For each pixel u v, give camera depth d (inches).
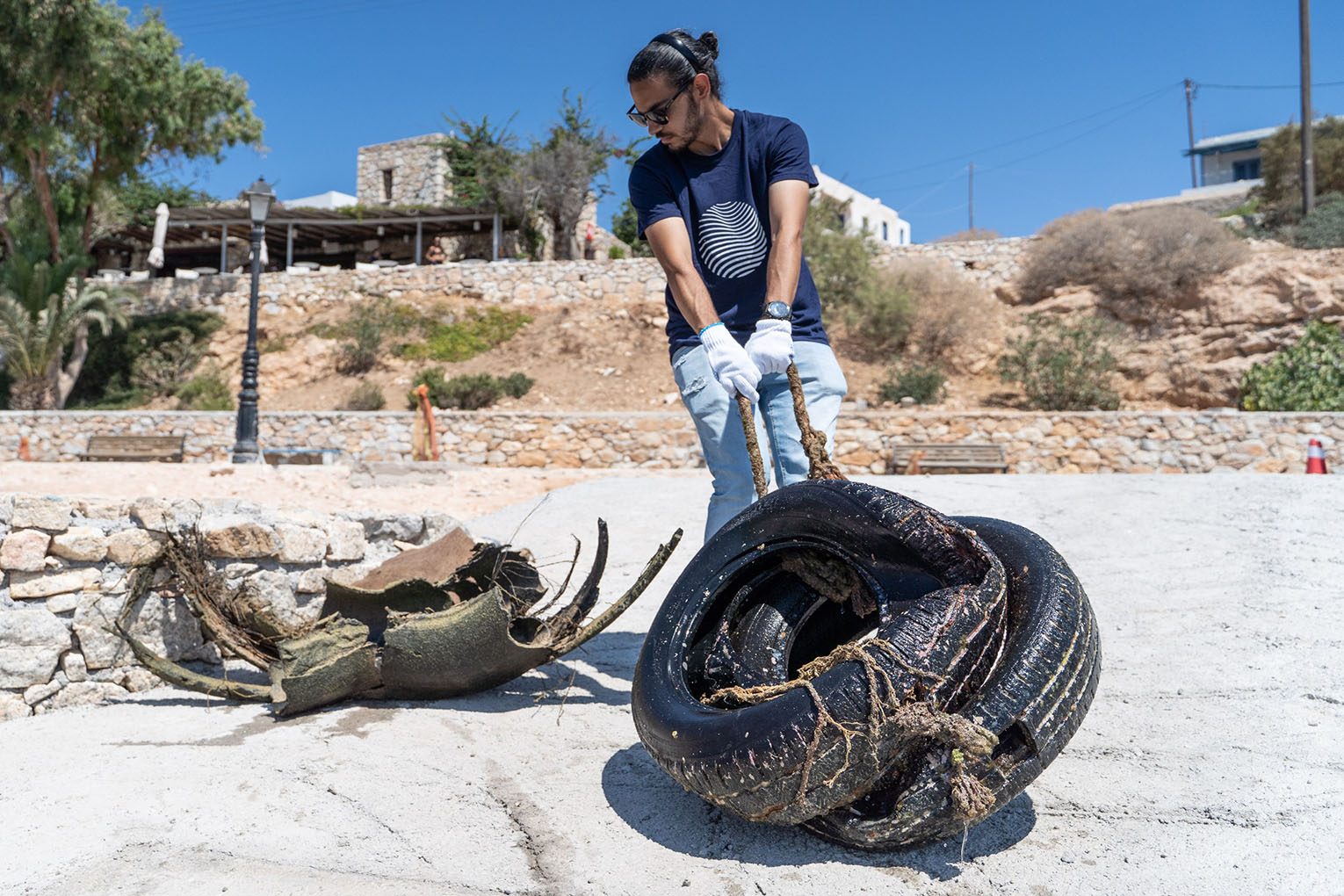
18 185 1138.7
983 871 85.9
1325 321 826.2
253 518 161.0
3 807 97.5
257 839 90.8
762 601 110.9
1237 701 127.3
